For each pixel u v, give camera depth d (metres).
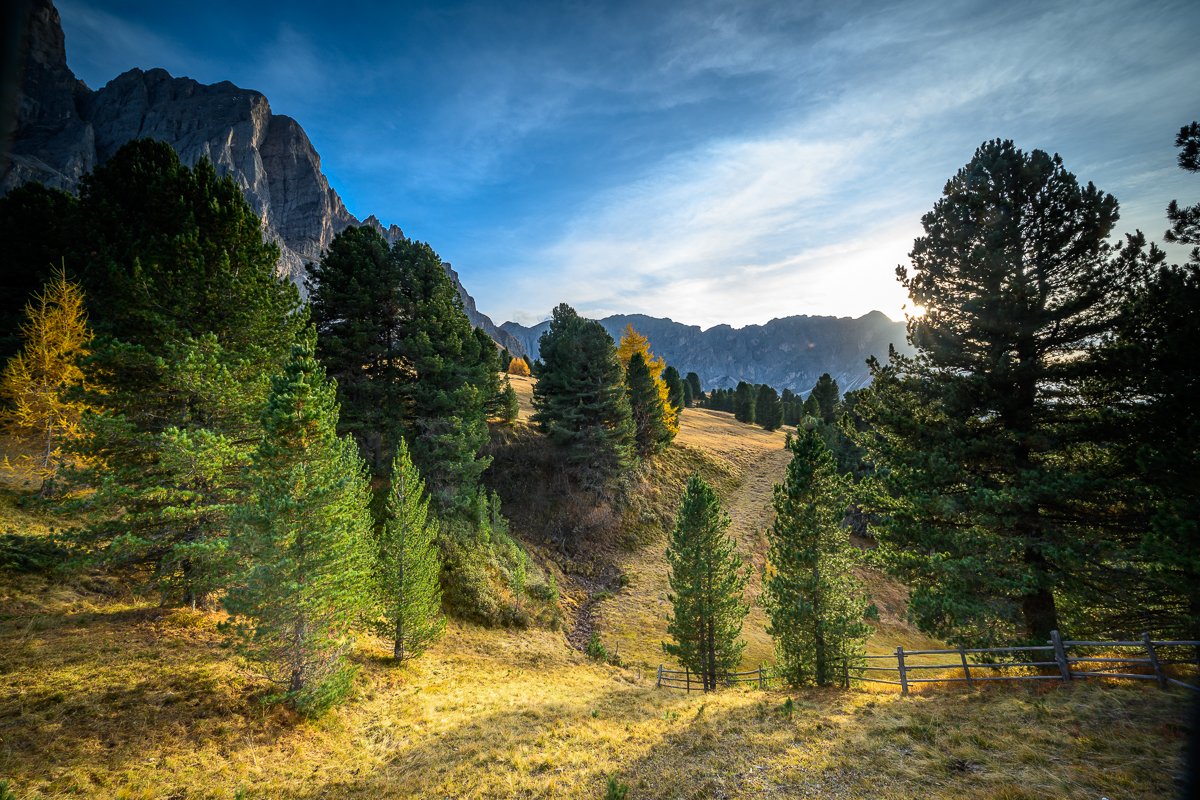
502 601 28.22
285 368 14.77
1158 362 12.45
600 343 43.84
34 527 17.72
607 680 23.28
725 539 22.94
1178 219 11.79
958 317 16.91
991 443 15.39
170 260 17.14
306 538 14.01
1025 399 15.71
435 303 32.28
